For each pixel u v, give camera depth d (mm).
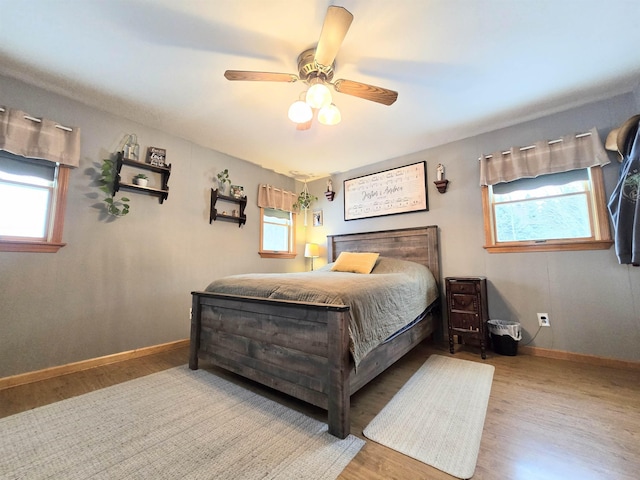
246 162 4000
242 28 1728
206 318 2320
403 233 3588
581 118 2584
